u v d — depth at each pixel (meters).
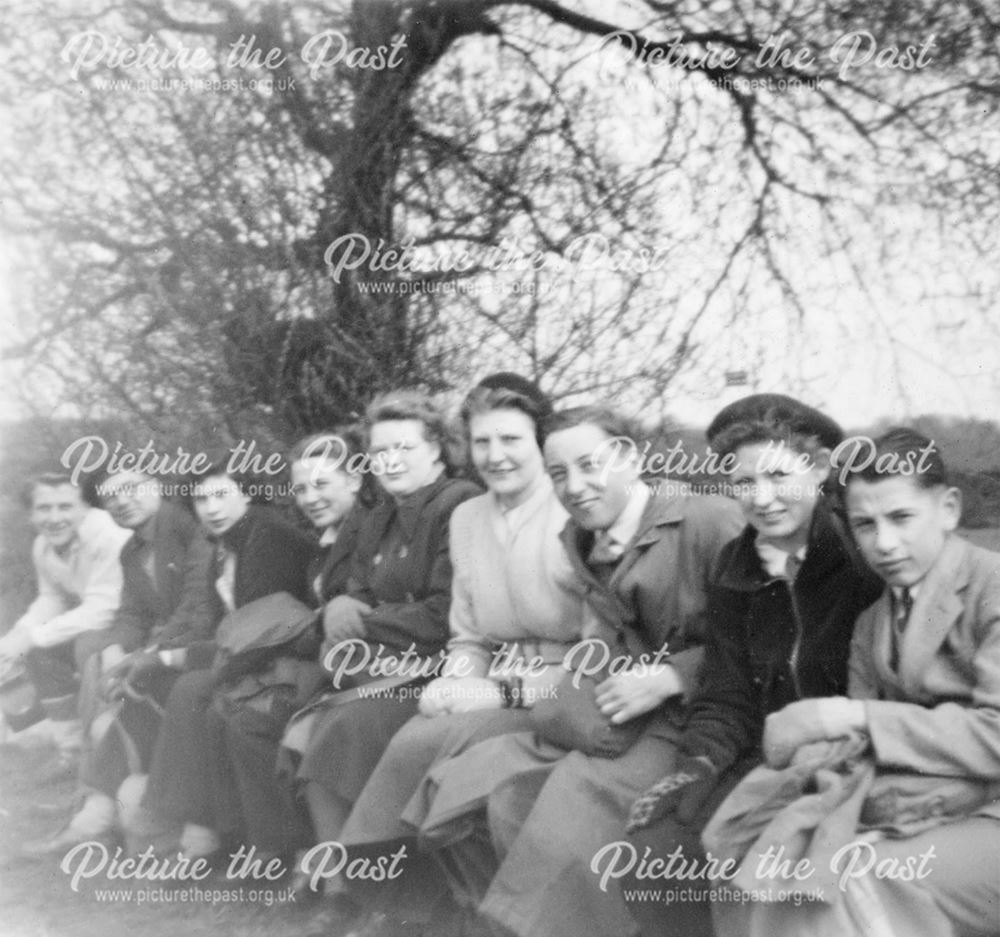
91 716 4.18
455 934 3.40
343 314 4.28
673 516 3.26
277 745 3.77
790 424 2.99
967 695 2.78
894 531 2.79
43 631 4.45
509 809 3.18
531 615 3.46
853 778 2.75
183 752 3.90
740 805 2.81
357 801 3.44
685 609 3.22
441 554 3.68
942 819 2.73
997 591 2.75
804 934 2.72
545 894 3.03
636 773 3.11
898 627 2.85
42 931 3.81
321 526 4.00
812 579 2.97
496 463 3.51
